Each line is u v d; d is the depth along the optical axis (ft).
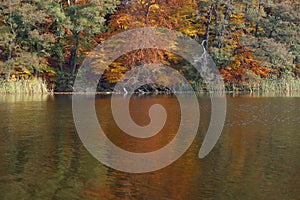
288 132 64.23
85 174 40.81
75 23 148.87
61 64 154.20
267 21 168.45
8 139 57.00
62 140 56.70
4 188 36.55
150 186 37.32
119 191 36.04
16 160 45.70
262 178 39.68
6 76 138.51
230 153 49.90
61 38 152.05
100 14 156.97
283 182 38.52
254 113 88.17
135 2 155.22
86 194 35.24
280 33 169.58
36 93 137.39
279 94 147.95
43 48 152.25
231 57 159.33
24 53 138.72
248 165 44.29
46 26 150.41
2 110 88.28
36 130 64.03
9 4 136.05
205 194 35.32
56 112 85.66
